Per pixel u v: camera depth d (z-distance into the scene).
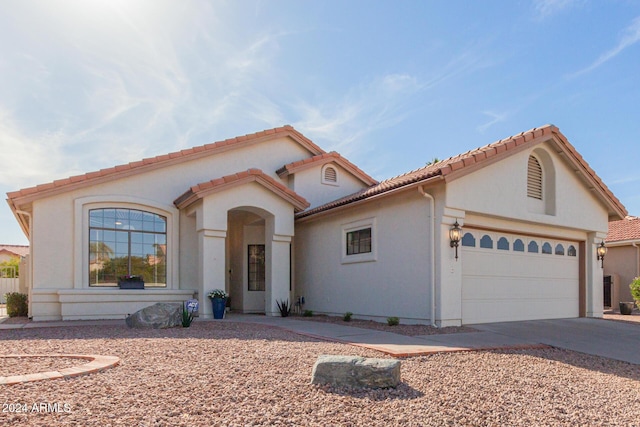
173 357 7.45
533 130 13.69
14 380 5.63
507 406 5.73
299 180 19.14
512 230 14.06
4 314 19.33
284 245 16.41
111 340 9.26
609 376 7.73
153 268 15.77
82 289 14.26
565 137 14.45
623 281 23.61
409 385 6.29
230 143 17.78
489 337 10.69
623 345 10.75
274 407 5.11
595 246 16.34
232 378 6.18
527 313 14.55
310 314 16.17
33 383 5.56
